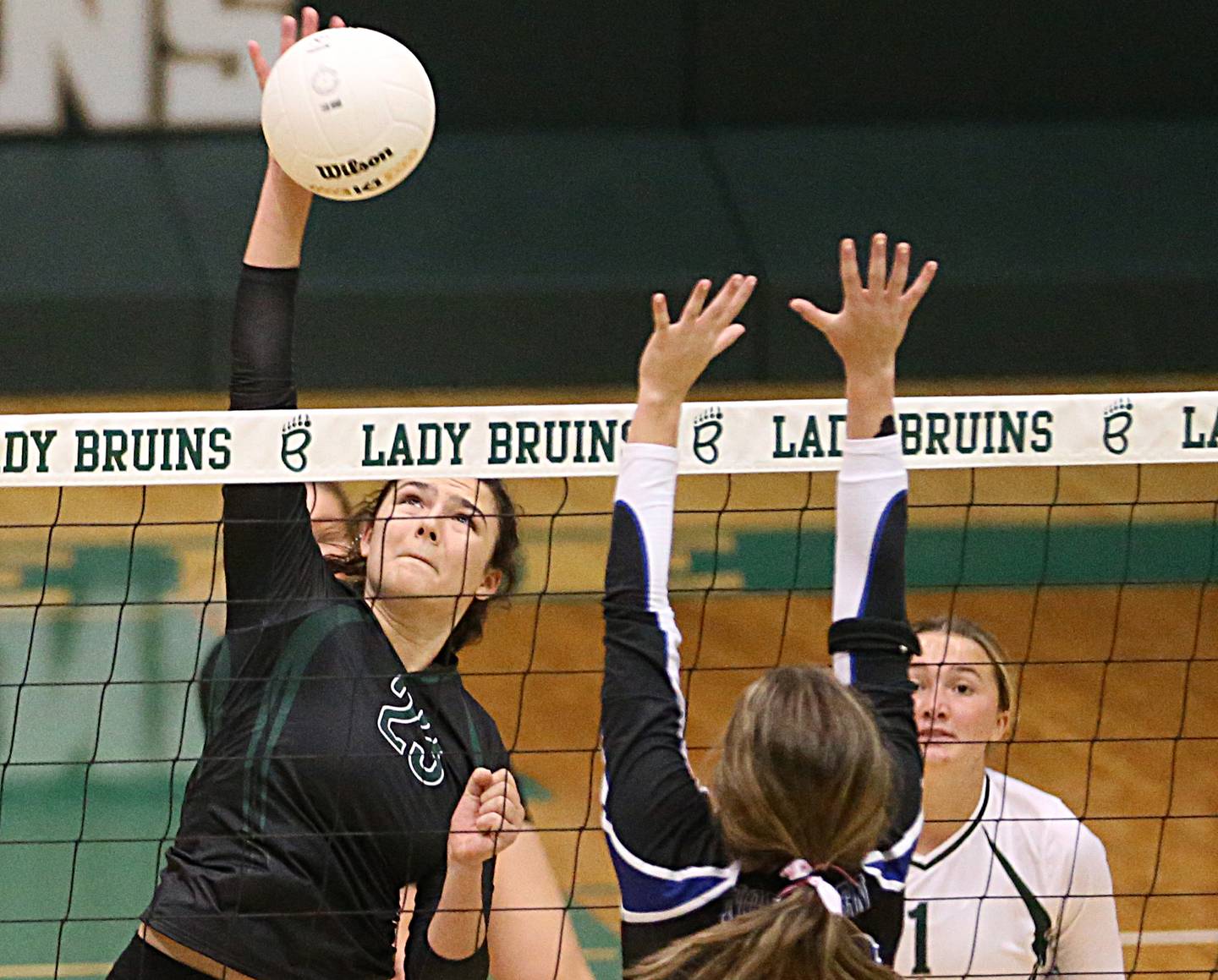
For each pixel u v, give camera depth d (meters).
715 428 11.40
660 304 9.02
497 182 41.41
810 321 9.37
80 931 19.25
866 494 9.28
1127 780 22.73
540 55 42.78
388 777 11.71
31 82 40.62
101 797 22.28
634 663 8.66
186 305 38.09
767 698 8.20
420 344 38.69
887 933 8.55
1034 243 40.50
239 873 11.42
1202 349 40.06
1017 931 12.34
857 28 43.25
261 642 11.86
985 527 33.12
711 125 43.59
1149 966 18.12
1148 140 43.06
